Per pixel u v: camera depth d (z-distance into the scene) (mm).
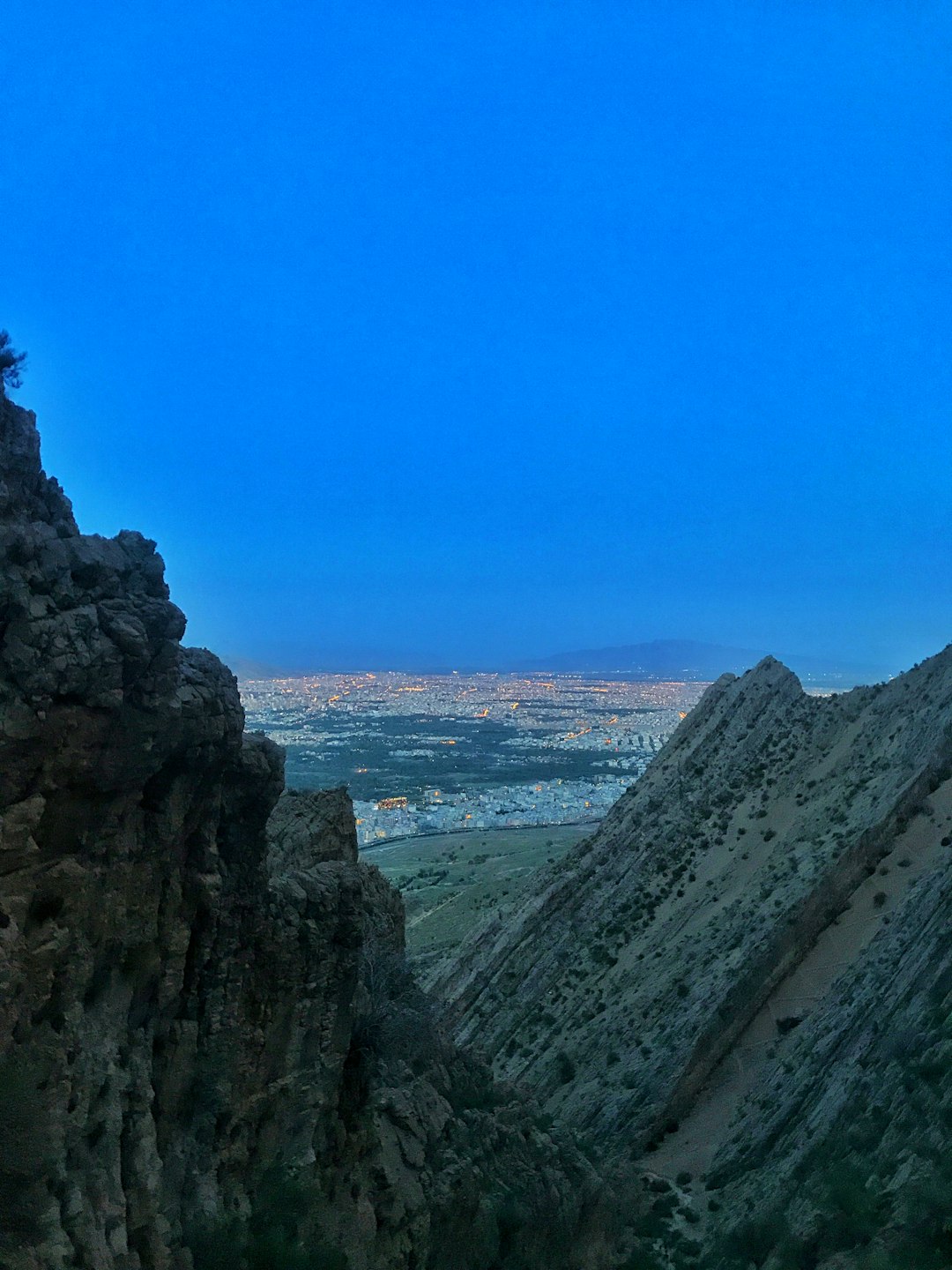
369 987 20609
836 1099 27000
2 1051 10453
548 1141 24359
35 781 11016
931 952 28281
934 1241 17125
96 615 11500
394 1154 18344
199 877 13875
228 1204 14023
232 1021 14492
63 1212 10617
